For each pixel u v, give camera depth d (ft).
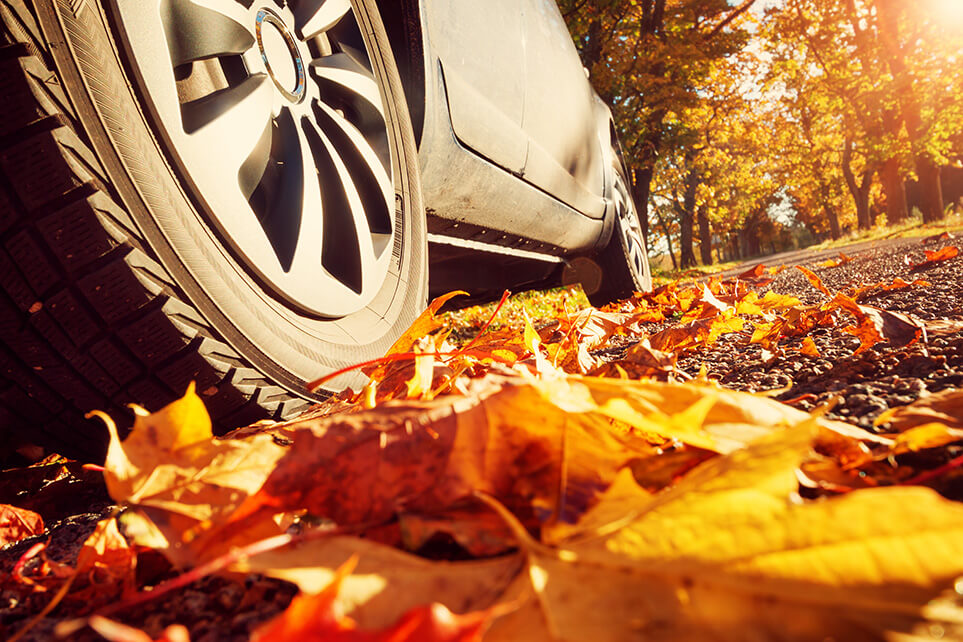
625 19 72.08
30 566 3.19
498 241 12.54
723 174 151.53
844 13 112.98
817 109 136.98
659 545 1.53
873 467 2.42
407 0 8.25
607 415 2.45
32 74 3.87
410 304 7.45
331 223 6.47
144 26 4.49
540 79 12.76
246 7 5.81
